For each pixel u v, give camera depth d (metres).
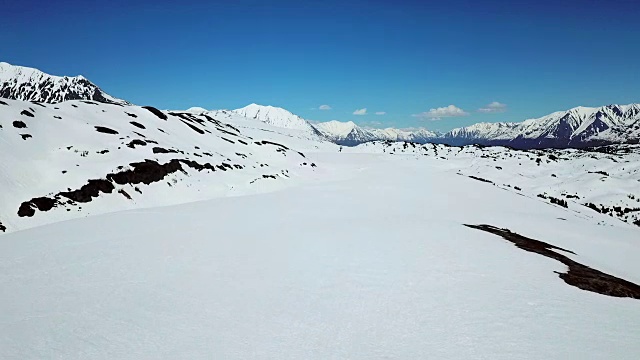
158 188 46.03
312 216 34.84
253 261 19.41
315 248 21.80
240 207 40.41
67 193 36.69
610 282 17.48
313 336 11.82
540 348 10.74
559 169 122.69
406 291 15.12
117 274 17.55
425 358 10.42
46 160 41.34
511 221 39.09
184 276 17.20
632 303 14.75
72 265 18.95
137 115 73.31
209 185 52.25
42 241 24.19
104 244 23.02
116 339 11.77
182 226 28.91
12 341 11.72
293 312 13.48
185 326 12.54
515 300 14.20
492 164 126.62
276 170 75.88
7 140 40.75
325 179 83.06
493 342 11.12
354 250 21.17
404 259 19.36
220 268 18.30
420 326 12.24
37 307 14.15
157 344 11.46
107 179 41.16
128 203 40.75
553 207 58.66
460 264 18.56
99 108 67.31
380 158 147.50
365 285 15.84
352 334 11.90
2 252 21.70
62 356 10.88
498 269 17.92
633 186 85.62
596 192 86.44
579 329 11.95
